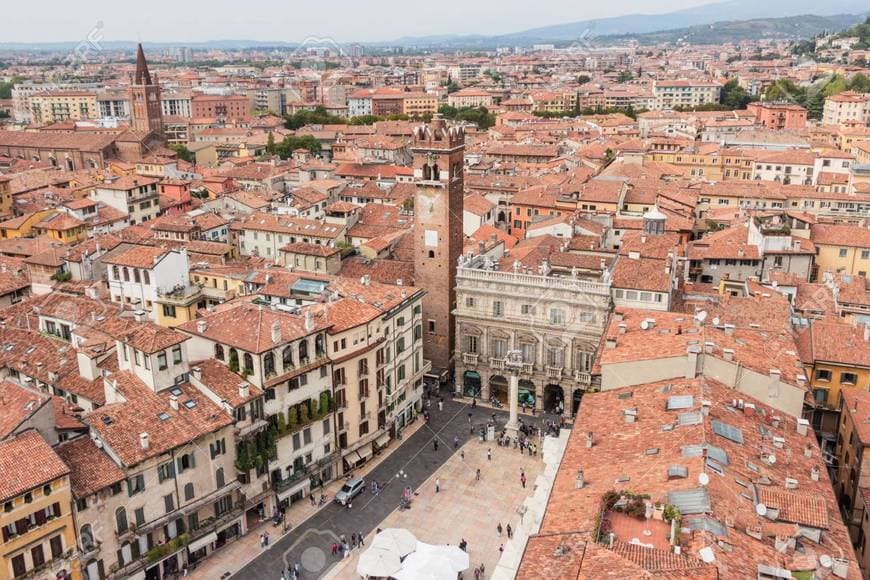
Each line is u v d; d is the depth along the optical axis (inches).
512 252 5511.8
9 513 2615.7
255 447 3499.0
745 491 2235.5
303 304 4296.3
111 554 2938.0
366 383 4111.7
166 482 3112.7
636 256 4854.8
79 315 4261.8
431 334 5216.5
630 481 2343.8
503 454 4264.3
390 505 3777.1
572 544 2020.2
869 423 3090.6
